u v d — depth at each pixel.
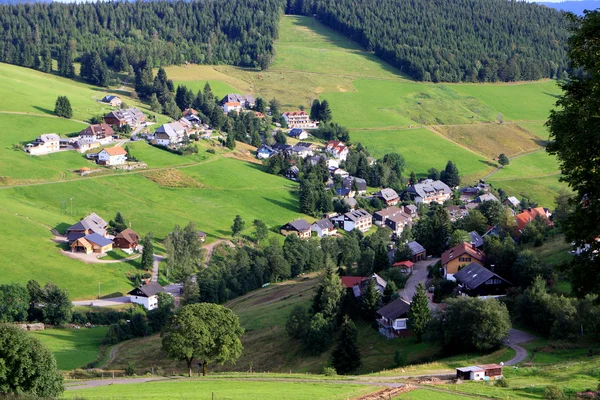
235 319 111.44
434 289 154.00
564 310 116.69
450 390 81.25
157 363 133.88
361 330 140.62
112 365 132.38
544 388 80.88
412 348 125.19
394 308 137.00
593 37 58.25
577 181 59.31
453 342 118.56
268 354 135.12
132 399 75.81
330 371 102.81
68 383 96.94
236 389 83.06
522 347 114.81
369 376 97.44
